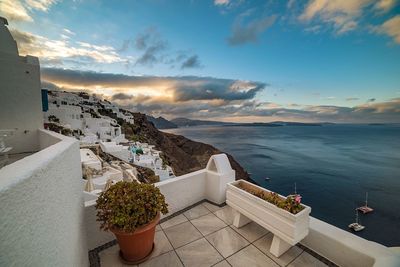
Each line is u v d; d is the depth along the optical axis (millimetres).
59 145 1862
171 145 79625
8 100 5074
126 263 2484
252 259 2516
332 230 2533
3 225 745
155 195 2594
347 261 2268
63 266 1419
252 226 3238
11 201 809
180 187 3762
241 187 3346
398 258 1958
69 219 1697
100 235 2822
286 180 53031
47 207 1192
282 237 2369
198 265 2434
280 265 2404
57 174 1431
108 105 68688
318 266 2381
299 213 2291
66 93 54281
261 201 2652
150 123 88875
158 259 2543
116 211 2246
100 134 38375
